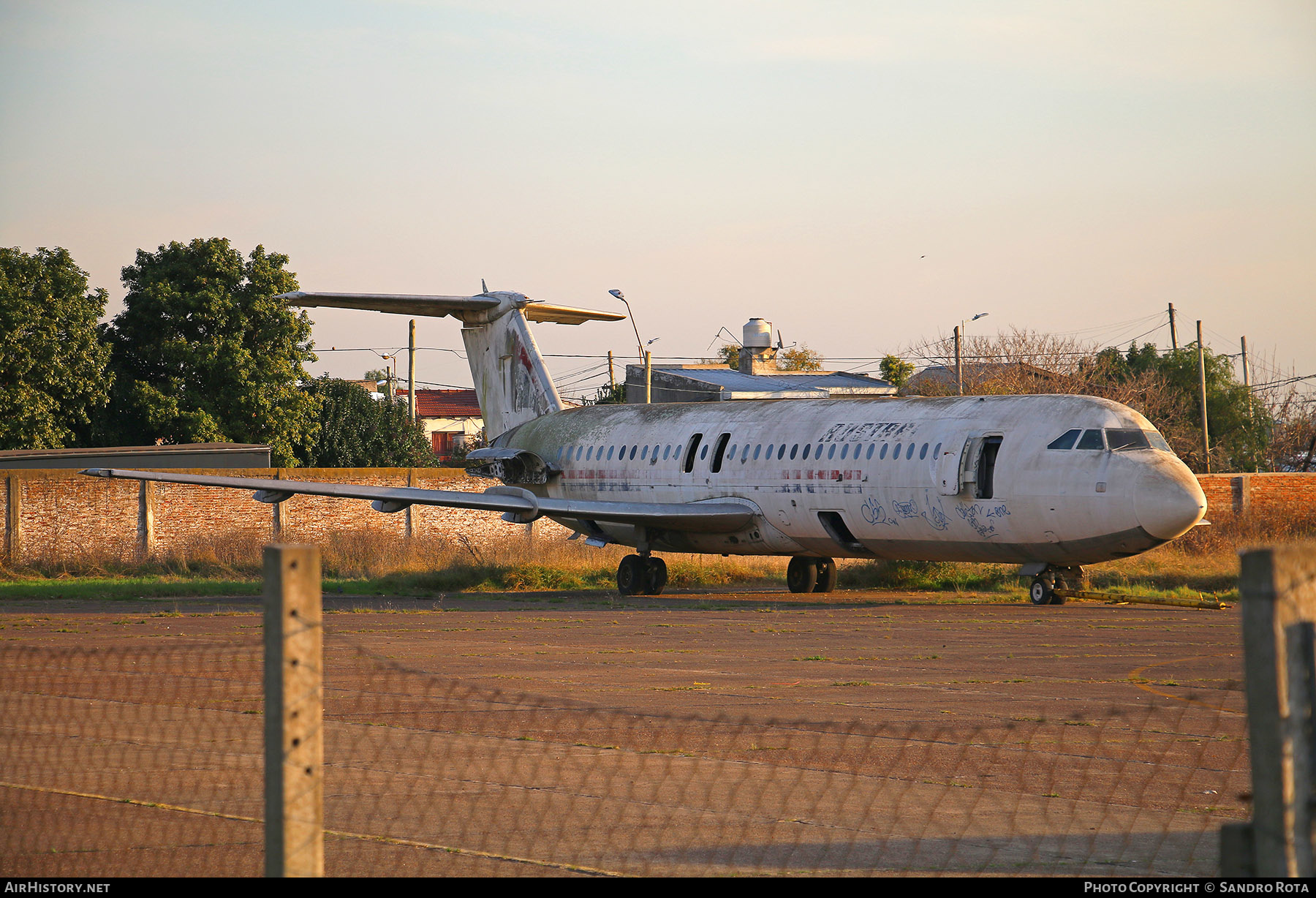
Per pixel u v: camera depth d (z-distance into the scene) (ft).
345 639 244.42
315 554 60.95
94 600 365.61
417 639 244.83
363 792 110.93
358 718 149.07
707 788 113.19
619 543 422.41
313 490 364.38
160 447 552.00
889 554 351.67
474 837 96.07
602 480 427.33
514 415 481.87
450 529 584.40
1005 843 95.40
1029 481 307.78
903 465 333.21
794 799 109.29
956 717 151.64
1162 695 170.30
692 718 144.77
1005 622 283.79
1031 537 311.06
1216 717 151.84
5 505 507.71
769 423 383.04
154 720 145.79
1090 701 165.48
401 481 574.97
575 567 465.47
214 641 238.07
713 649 228.02
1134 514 290.15
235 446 568.82
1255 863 51.98
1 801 106.22
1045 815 103.96
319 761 60.90
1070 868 88.84
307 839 60.39
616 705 160.25
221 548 512.22
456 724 145.28
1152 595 347.97
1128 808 106.63
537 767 121.70
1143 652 223.92
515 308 474.49
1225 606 322.96
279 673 59.72
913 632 260.21
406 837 96.02
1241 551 51.96
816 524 359.87
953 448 323.37
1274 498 607.78
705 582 450.71
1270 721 51.03
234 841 94.32
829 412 371.35
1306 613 51.67
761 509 373.81
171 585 402.31
